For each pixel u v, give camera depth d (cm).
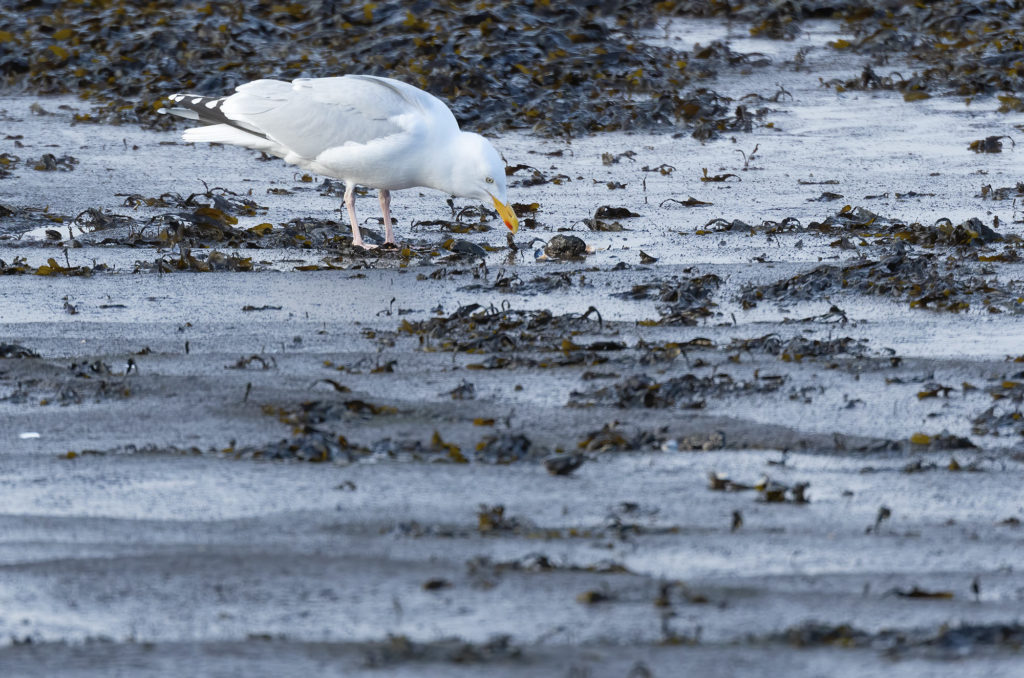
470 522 809
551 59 2684
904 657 608
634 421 1016
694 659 607
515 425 1007
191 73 2577
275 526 799
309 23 2950
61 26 2836
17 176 1994
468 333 1273
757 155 2194
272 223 1786
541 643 629
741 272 1517
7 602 683
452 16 2928
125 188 1952
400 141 1572
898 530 802
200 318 1342
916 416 1035
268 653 616
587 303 1402
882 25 3072
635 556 753
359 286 1475
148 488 865
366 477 888
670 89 2569
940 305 1365
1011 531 802
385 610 670
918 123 2398
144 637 640
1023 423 1011
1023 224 1745
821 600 688
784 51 2933
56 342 1249
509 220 1609
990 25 3055
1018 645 619
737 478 898
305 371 1152
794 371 1148
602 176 2073
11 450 946
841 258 1582
